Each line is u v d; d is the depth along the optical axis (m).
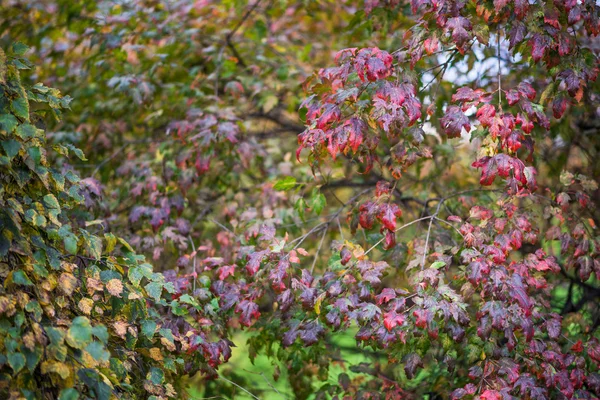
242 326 3.11
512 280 2.54
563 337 3.08
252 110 4.93
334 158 2.53
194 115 3.94
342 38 4.94
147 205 3.93
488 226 2.76
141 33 4.48
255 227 3.56
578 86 2.63
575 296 3.84
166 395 2.64
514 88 2.60
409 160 2.76
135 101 4.00
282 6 4.87
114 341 2.49
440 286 2.57
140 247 3.60
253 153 4.09
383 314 2.63
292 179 3.27
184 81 4.77
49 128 4.68
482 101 2.57
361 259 2.83
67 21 4.57
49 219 2.37
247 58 5.04
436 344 3.33
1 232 2.09
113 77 4.11
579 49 2.72
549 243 3.59
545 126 2.57
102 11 4.51
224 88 4.58
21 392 2.03
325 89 2.89
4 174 2.21
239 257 3.16
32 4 4.89
